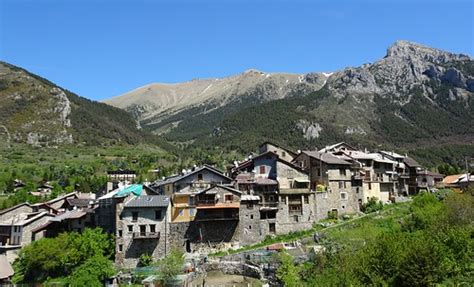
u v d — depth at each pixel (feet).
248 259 250.78
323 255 189.98
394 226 277.03
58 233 304.91
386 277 158.71
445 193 326.44
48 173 645.92
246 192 310.65
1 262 261.24
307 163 350.23
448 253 174.91
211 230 289.53
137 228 279.69
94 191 544.62
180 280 231.71
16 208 367.04
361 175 356.79
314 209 320.70
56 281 257.75
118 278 245.04
